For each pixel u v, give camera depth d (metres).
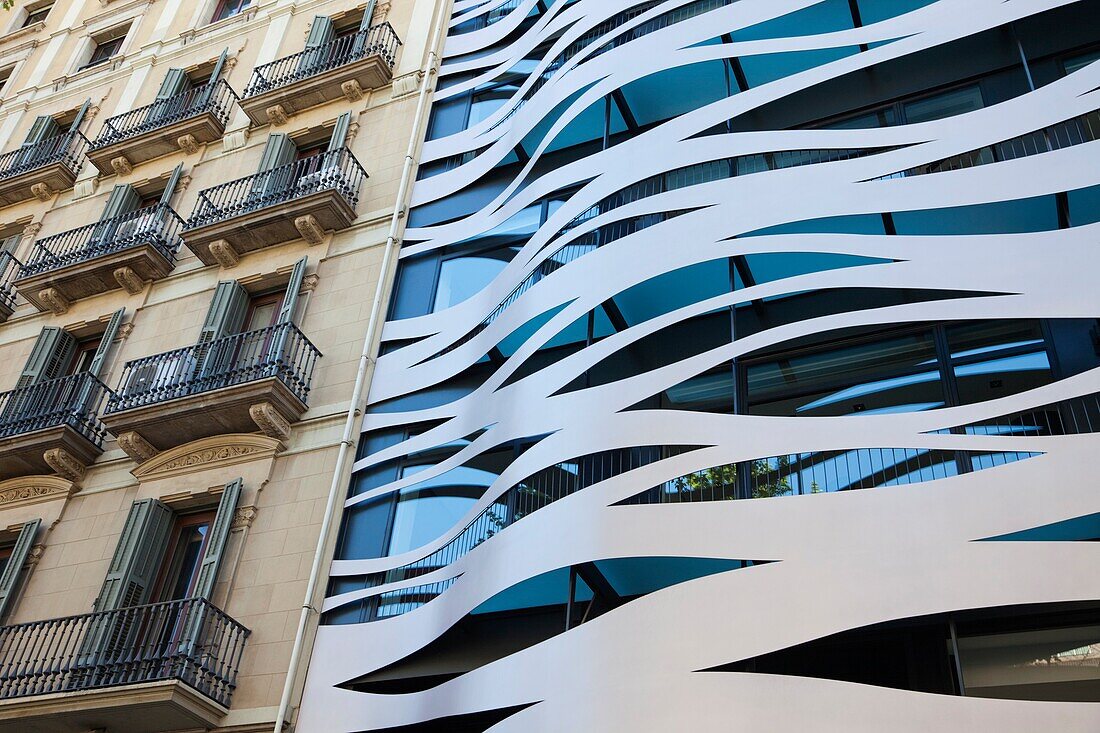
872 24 15.53
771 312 14.70
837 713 10.06
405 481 15.78
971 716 9.58
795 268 14.75
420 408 16.72
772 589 10.95
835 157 15.20
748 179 14.20
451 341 17.11
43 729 14.40
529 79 19.28
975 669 10.78
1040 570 9.95
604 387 13.53
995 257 12.10
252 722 13.87
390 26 22.62
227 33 26.27
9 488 18.75
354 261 19.12
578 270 14.83
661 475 12.30
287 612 14.92
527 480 14.38
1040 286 11.70
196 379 17.50
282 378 17.11
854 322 12.27
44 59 29.83
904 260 12.59
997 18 14.23
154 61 27.09
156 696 13.45
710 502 11.79
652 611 11.41
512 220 18.50
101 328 21.12
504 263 18.08
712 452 12.19
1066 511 10.15
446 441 15.77
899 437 11.41
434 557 14.84
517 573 12.64
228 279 20.06
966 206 13.55
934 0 16.03
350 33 24.30
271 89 22.84
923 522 10.68
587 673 11.38
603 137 18.67
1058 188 12.30
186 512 17.09
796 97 16.30
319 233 19.59
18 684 14.71
